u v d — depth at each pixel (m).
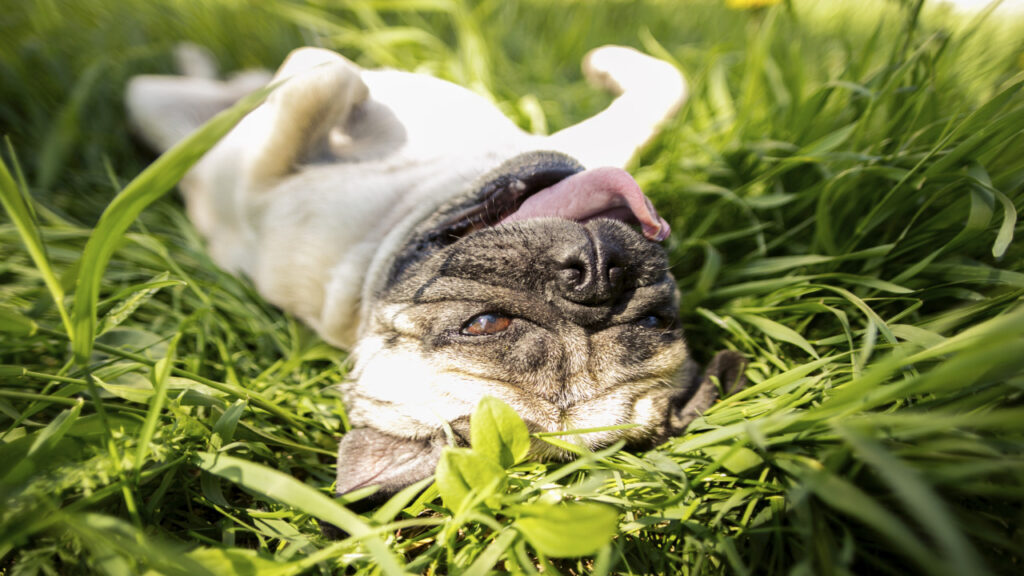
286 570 0.21
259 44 0.59
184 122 0.49
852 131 0.35
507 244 0.28
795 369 0.27
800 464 0.23
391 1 0.58
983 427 0.22
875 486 0.22
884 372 0.20
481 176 0.34
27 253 0.36
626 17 0.70
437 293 0.28
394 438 0.28
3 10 0.51
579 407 0.28
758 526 0.24
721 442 0.26
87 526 0.20
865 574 0.23
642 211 0.29
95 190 0.45
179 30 0.59
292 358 0.33
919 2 0.35
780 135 0.41
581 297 0.27
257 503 0.27
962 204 0.30
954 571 0.17
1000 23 0.45
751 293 0.34
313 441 0.31
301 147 0.39
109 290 0.35
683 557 0.24
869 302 0.31
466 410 0.27
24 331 0.25
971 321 0.27
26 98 0.47
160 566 0.20
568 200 0.31
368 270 0.34
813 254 0.35
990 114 0.29
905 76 0.36
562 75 0.61
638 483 0.25
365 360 0.30
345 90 0.38
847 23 0.59
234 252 0.42
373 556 0.21
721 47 0.47
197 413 0.29
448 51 0.56
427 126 0.39
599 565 0.21
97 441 0.24
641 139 0.42
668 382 0.29
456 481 0.23
